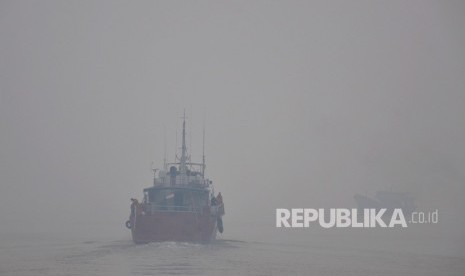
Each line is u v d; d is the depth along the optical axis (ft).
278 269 518.37
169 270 492.54
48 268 500.33
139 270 489.26
